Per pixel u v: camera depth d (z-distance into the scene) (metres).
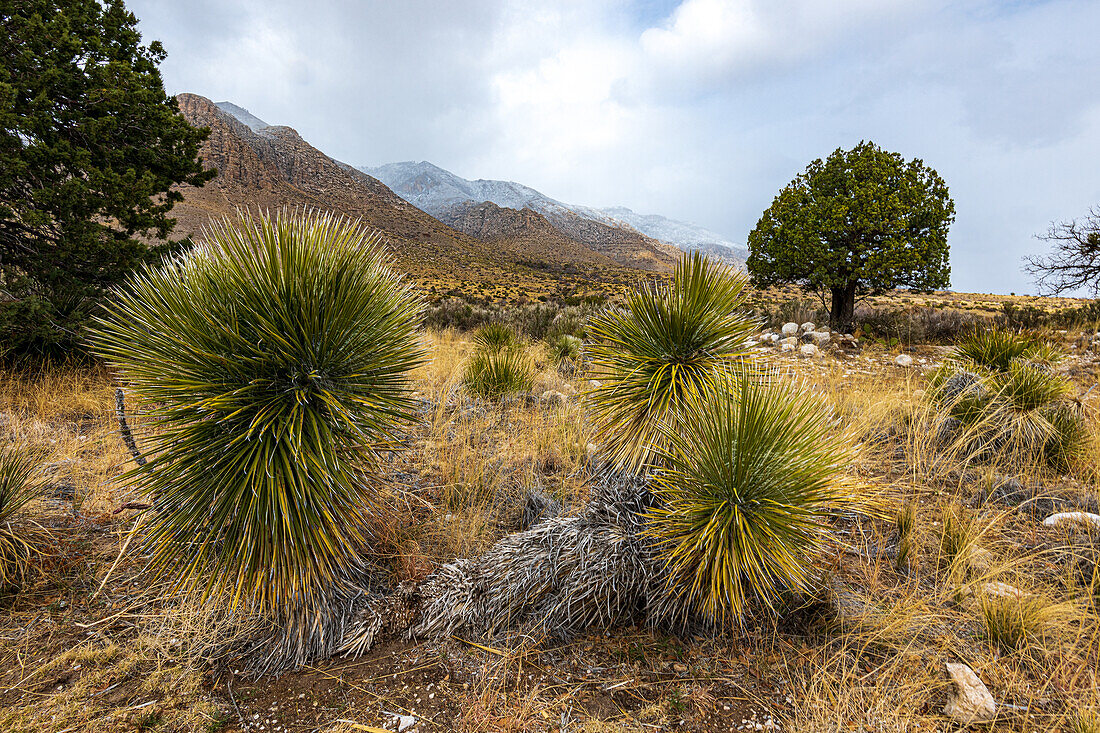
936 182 11.78
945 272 11.68
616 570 2.23
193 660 2.21
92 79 7.59
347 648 2.24
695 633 2.35
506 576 2.38
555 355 8.79
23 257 7.11
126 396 2.12
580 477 3.94
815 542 2.12
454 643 2.30
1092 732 1.73
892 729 1.79
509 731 1.84
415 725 1.89
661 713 1.93
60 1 7.82
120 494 3.55
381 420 2.29
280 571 2.06
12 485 2.81
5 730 1.82
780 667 2.15
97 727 1.85
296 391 2.06
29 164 6.56
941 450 4.36
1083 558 2.73
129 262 7.30
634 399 2.59
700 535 1.98
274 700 2.02
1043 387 4.33
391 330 2.33
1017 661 2.14
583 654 2.24
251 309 2.04
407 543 2.98
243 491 1.98
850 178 12.05
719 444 2.09
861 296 13.34
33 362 6.66
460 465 3.99
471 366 6.77
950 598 2.52
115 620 2.44
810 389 2.51
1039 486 3.71
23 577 2.61
